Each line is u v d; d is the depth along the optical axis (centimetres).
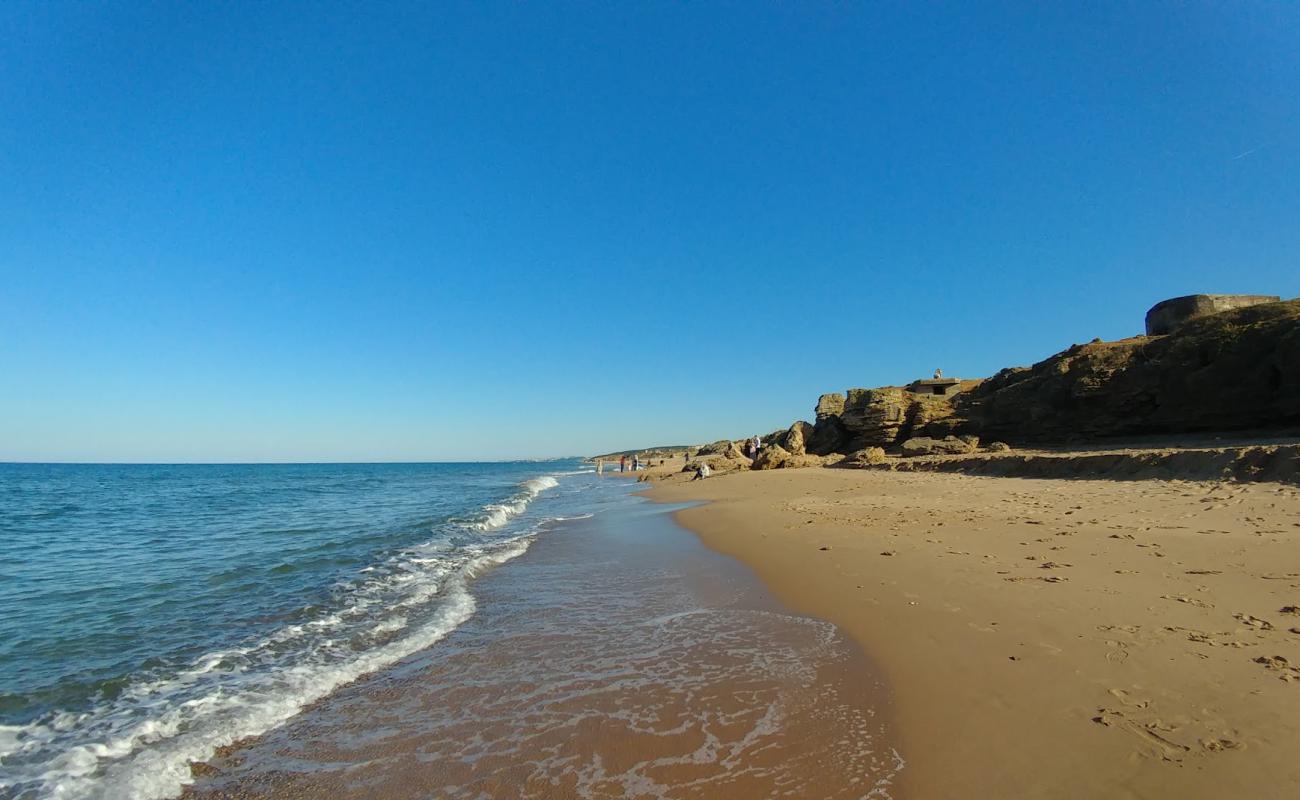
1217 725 432
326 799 439
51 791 454
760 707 539
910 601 796
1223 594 700
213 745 523
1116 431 3191
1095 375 3231
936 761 430
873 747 457
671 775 439
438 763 480
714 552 1309
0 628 885
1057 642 607
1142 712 461
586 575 1154
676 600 929
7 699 630
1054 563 902
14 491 5084
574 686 614
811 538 1321
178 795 451
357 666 698
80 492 4906
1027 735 449
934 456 3309
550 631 802
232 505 3312
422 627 841
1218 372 2712
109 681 674
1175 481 1652
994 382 4272
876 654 636
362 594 1047
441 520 2239
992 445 3488
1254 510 1160
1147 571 819
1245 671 506
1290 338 2459
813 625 749
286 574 1251
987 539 1122
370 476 8938
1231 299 3469
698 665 650
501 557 1382
